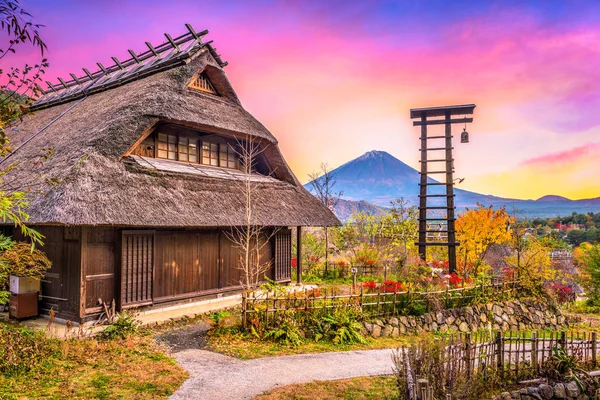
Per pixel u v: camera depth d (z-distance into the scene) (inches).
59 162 402.9
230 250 542.3
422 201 654.5
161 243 453.1
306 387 264.4
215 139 594.9
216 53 608.7
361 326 390.6
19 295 388.2
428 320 425.7
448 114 662.5
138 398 237.5
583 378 296.4
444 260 723.4
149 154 504.7
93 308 386.6
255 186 553.9
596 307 788.6
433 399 212.4
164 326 399.9
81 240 380.8
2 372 256.2
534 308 512.1
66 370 271.7
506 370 298.5
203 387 258.5
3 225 444.8
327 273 745.6
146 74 613.6
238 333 371.2
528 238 775.7
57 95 768.3
